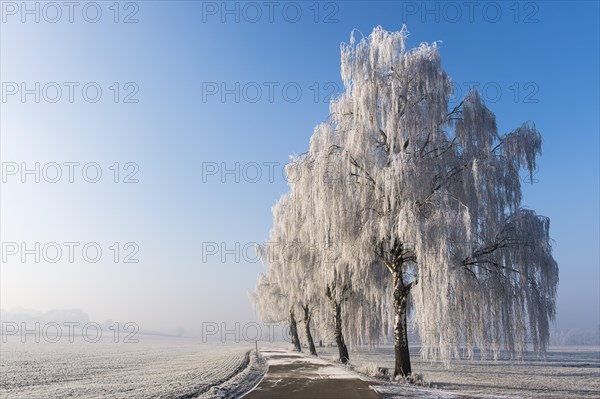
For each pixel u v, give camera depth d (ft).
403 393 58.08
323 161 77.56
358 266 82.48
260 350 204.23
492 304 73.72
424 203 70.49
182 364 134.10
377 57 77.41
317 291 124.57
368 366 87.10
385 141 78.33
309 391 59.67
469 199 71.10
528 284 72.49
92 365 131.54
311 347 163.84
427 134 75.51
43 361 147.54
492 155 72.90
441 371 121.60
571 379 102.17
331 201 76.48
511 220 73.41
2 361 144.87
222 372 95.76
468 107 74.64
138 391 64.49
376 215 75.00
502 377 101.91
